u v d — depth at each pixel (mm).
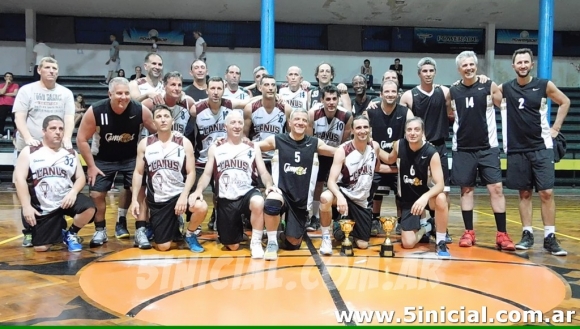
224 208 3736
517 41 15234
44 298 2543
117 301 2492
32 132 4094
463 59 4039
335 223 4203
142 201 3996
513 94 4004
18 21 13875
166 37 14508
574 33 15328
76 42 14234
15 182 3691
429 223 4348
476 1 12914
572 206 8000
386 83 4254
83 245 3994
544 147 3922
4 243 4066
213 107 4496
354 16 14211
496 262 3488
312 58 15008
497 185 4047
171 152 3756
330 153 4004
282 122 4629
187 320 2209
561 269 3297
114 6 13398
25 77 13383
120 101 3824
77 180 3844
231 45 14781
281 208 3592
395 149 4082
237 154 3773
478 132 4082
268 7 8094
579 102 14531
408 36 15125
